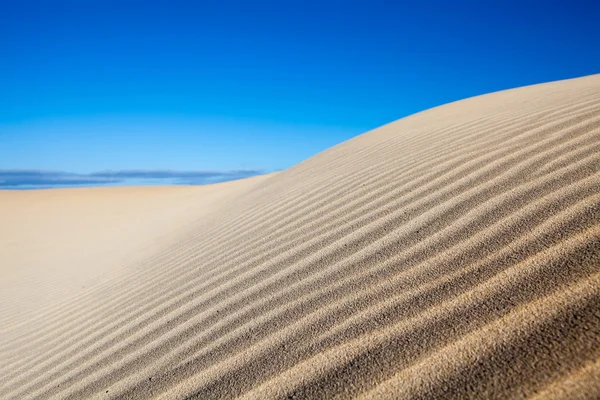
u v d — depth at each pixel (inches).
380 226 84.1
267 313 64.6
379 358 43.8
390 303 54.2
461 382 36.4
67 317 117.2
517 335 39.3
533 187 73.4
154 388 54.6
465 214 73.9
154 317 83.7
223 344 59.4
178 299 89.3
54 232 443.5
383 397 38.0
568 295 42.4
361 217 94.4
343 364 44.8
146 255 169.8
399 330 47.4
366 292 59.7
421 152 135.5
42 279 219.0
